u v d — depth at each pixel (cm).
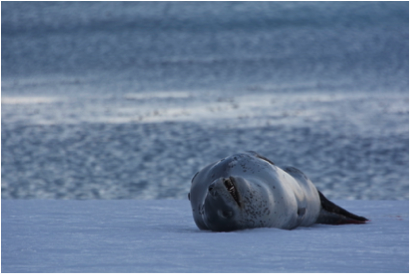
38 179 4719
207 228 2177
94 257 1614
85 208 3041
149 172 4919
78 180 4650
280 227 2164
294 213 2192
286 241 1862
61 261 1565
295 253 1648
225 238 1923
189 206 3144
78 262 1548
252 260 1548
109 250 1725
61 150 6138
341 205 3200
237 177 2073
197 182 2258
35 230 2211
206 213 2081
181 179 4597
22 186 4450
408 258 1576
